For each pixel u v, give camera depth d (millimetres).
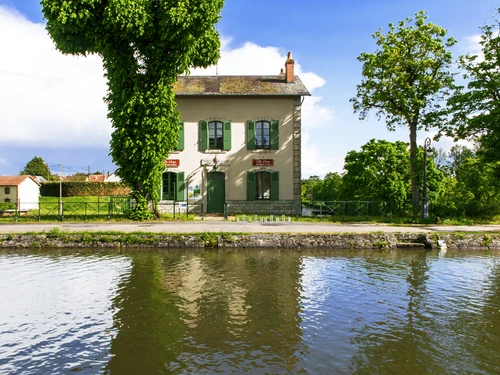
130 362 5312
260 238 13656
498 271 10500
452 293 8531
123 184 19469
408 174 22734
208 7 16594
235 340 6031
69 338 6098
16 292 8367
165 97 18344
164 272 10094
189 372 5012
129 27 16188
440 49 20844
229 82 24297
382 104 22656
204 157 23125
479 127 19344
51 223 17766
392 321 6902
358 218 19891
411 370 5180
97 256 12102
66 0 15992
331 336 6230
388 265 11156
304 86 23984
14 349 5723
